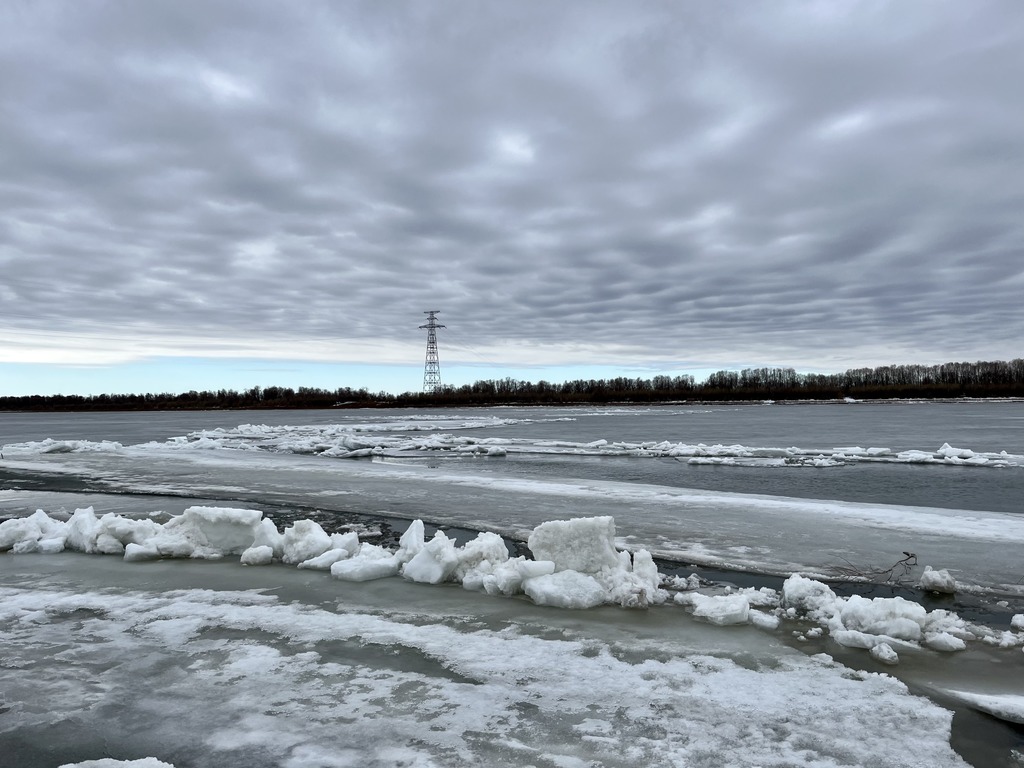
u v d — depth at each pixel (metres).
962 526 10.22
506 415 74.75
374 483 15.56
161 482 16.12
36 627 6.16
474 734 4.19
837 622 6.02
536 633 5.99
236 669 5.20
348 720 4.38
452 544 7.90
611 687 4.88
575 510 11.94
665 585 7.48
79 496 14.17
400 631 6.03
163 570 8.19
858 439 32.75
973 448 27.45
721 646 5.69
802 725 4.32
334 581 7.68
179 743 4.10
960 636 5.81
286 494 14.04
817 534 9.84
